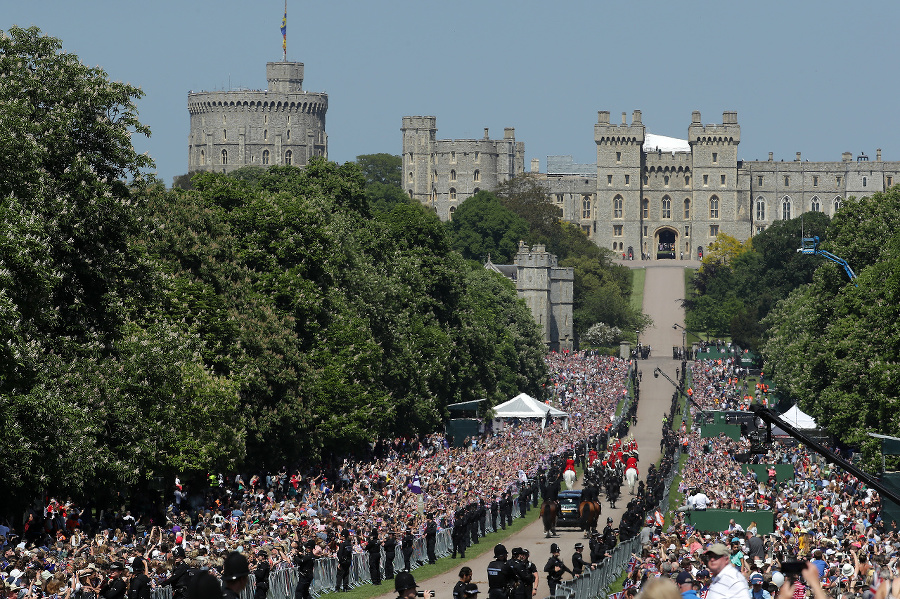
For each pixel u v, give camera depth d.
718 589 80.75
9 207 184.62
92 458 195.38
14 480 183.38
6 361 178.00
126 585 137.62
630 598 153.62
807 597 129.88
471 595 124.00
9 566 154.00
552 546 172.62
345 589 197.88
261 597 166.25
